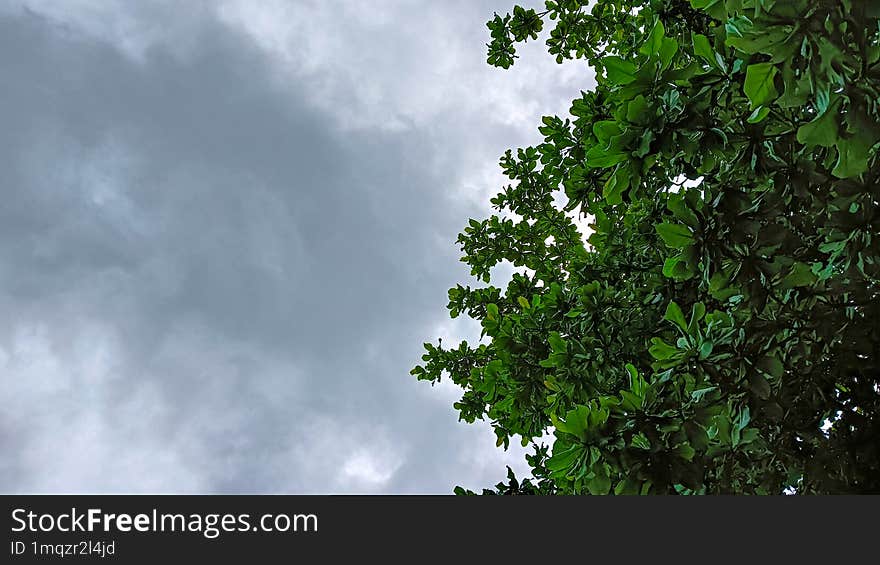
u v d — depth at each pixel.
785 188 4.72
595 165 4.45
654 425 4.74
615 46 8.75
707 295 6.66
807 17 2.97
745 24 3.32
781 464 5.68
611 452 4.68
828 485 5.32
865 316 5.12
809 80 3.05
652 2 6.16
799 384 5.33
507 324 8.32
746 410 4.92
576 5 9.65
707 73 4.26
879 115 3.00
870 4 2.91
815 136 3.08
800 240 4.90
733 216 4.69
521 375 8.06
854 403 5.46
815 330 5.15
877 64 2.94
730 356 4.87
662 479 4.70
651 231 7.51
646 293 7.25
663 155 4.39
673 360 4.94
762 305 4.84
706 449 5.23
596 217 7.97
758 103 3.31
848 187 4.47
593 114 6.97
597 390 6.85
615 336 7.04
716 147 4.34
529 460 9.13
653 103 4.25
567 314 7.32
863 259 4.54
